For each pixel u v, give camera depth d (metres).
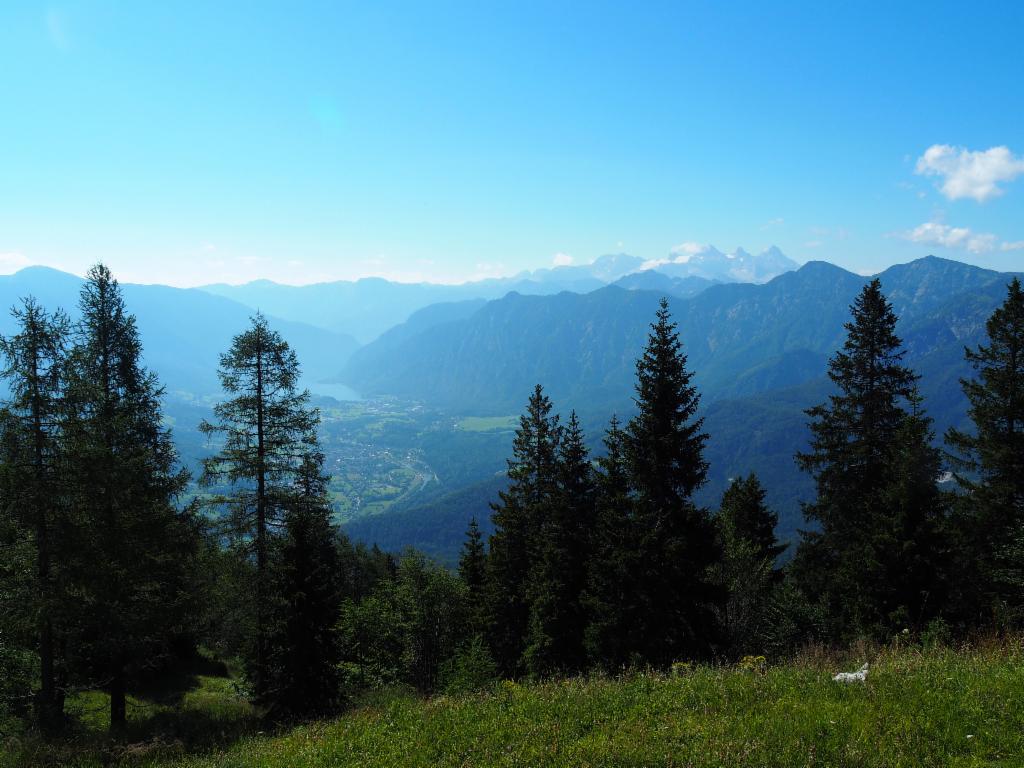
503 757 7.23
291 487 22.72
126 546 17.53
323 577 20.03
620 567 18.59
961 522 23.52
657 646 18.08
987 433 23.69
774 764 6.28
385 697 21.52
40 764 13.73
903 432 20.02
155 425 25.00
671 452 19.19
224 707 22.44
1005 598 20.12
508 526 29.22
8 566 15.97
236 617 20.59
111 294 23.86
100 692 23.48
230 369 21.72
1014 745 6.27
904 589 18.33
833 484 26.44
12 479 15.49
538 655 23.55
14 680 17.08
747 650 21.67
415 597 33.00
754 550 24.56
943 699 7.38
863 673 8.72
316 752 8.59
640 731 7.49
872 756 6.24
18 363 15.80
